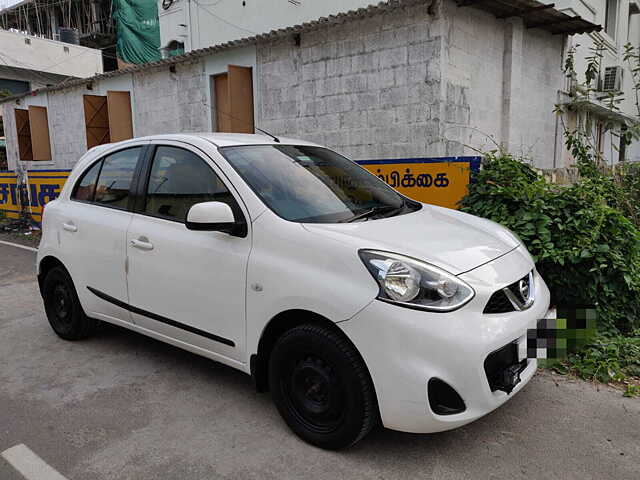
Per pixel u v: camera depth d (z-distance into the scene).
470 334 2.41
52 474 2.64
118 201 3.87
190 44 15.48
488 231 3.33
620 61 16.11
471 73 8.04
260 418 3.15
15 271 7.20
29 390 3.57
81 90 13.52
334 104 8.61
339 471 2.62
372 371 2.46
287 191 3.19
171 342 3.53
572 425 3.04
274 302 2.78
